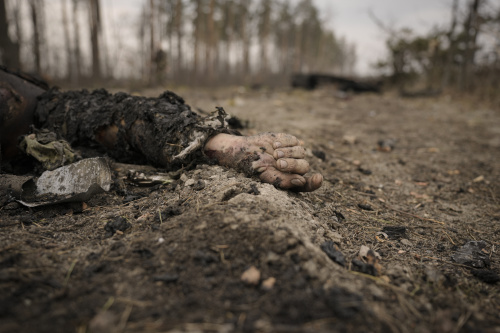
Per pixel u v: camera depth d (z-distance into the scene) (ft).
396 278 1.19
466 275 1.30
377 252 1.40
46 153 1.73
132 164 1.99
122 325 0.86
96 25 10.37
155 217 1.37
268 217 1.23
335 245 1.33
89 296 0.96
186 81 15.55
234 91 8.36
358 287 1.05
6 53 6.68
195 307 0.93
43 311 0.90
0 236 1.23
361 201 1.99
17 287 0.98
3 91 1.91
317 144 3.04
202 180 1.57
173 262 1.09
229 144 1.65
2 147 1.94
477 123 4.83
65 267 1.09
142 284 1.02
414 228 1.73
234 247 1.12
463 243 1.61
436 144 3.59
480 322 1.03
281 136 1.55
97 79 10.44
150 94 5.31
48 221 1.39
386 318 0.95
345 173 2.46
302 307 0.93
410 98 7.89
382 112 5.70
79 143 2.04
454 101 7.18
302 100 6.73
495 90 7.31
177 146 1.68
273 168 1.55
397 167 2.75
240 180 1.52
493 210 2.03
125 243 1.21
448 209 2.02
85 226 1.35
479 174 2.69
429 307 1.05
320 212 1.62
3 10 6.54
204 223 1.22
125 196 1.62
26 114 2.04
